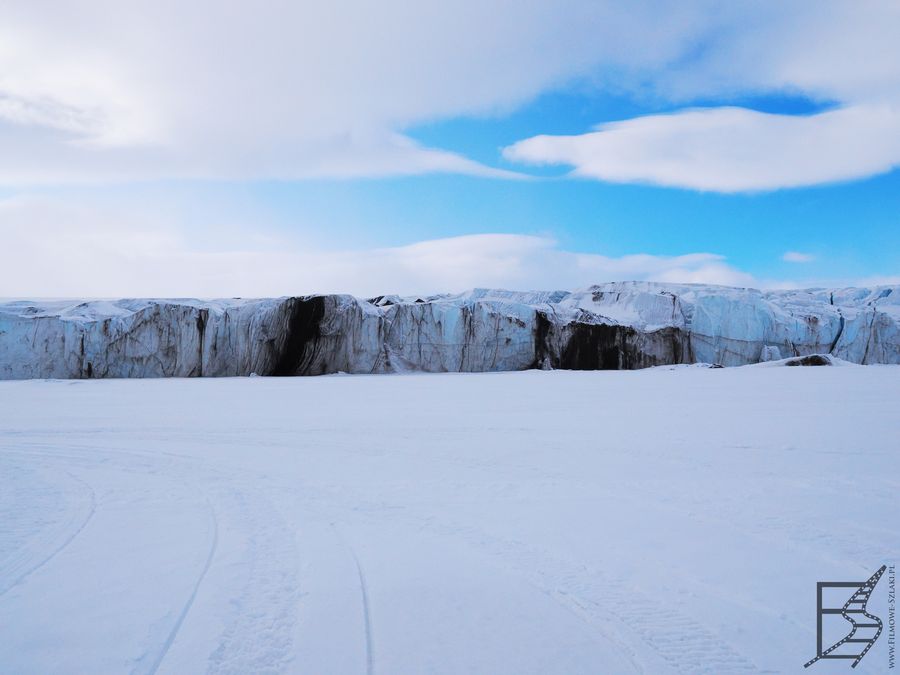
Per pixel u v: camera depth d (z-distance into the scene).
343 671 3.92
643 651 4.25
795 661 4.15
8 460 12.10
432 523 7.46
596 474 10.46
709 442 13.52
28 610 4.82
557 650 4.25
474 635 4.46
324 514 7.89
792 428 15.37
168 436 15.46
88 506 8.28
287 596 5.13
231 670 3.92
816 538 6.81
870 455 11.78
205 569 5.76
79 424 18.08
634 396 25.59
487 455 12.41
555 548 6.49
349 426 17.06
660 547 6.53
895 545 6.56
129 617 4.70
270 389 32.88
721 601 5.12
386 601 5.05
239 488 9.48
